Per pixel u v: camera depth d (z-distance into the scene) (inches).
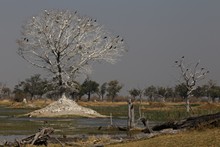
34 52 3993.6
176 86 6545.3
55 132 2070.6
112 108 5078.7
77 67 4025.6
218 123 1352.1
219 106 4281.5
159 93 7460.6
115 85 7514.8
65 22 3986.2
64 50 3986.2
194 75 3836.1
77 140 1583.4
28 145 1347.2
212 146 1093.1
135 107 4781.0
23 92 7303.2
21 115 3641.7
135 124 2182.6
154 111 3914.9
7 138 1776.6
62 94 4008.4
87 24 4037.9
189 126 1515.7
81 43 4030.5
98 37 4116.6
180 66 3873.0
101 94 7632.9
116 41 4183.1
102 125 2588.6
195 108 4062.5
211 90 7012.8
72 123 2763.3
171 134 1371.8
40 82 7298.2
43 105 5728.3
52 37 3976.4
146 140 1310.3
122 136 1737.2
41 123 2687.0
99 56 4111.7
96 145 1352.1
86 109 3836.1
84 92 7278.5
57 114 3683.6
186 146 1125.1
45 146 1364.4
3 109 4963.1
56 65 3986.2
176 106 4931.1
